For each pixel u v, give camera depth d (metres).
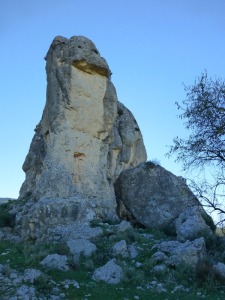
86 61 25.22
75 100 24.95
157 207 24.92
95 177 24.88
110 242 19.66
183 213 23.38
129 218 25.84
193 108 15.95
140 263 17.75
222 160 15.64
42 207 22.67
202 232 21.31
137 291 15.47
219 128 15.59
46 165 24.62
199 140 15.80
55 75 25.56
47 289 14.94
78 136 24.89
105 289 15.32
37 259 17.64
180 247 18.27
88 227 21.33
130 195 25.84
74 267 17.12
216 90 15.93
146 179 26.09
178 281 16.62
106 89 26.12
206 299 15.20
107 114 25.95
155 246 19.31
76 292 14.98
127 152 32.22
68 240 20.56
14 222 25.48
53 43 26.27
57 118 24.91
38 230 22.33
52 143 24.83
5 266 16.61
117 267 16.70
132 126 33.34
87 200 23.34
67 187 23.50
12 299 14.06
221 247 20.12
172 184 25.62
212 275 16.89
